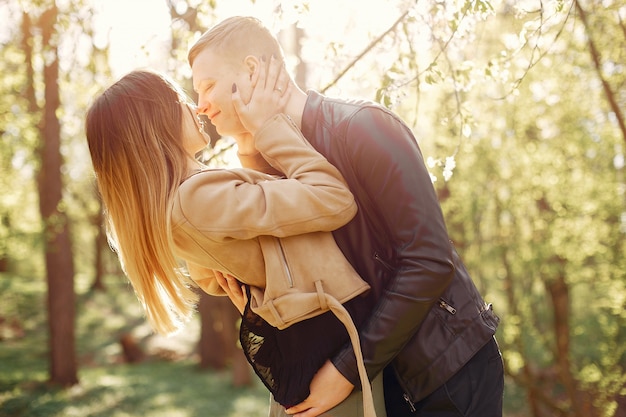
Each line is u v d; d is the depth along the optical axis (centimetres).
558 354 1190
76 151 1460
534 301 1215
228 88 153
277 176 156
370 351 134
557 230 1107
